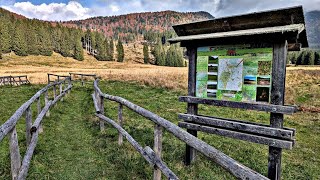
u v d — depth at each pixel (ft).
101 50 458.50
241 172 7.80
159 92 50.78
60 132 23.61
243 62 13.97
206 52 15.56
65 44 450.30
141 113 15.61
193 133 16.83
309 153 21.29
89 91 57.06
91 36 520.83
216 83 15.19
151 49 614.34
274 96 12.92
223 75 14.84
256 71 13.52
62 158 17.40
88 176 14.89
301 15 11.98
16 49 394.32
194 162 16.96
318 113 35.32
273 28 12.35
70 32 519.19
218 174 15.67
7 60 354.13
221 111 35.91
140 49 636.89
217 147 21.34
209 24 15.14
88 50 530.68
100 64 390.63
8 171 14.78
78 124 27.12
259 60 13.37
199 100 15.80
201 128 15.94
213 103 15.15
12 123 11.82
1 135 9.82
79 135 22.97
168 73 99.19
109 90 53.83
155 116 14.08
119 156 17.65
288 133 12.26
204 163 17.16
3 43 381.81
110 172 15.42
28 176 14.30
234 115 33.91
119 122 20.66
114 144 20.25
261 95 13.39
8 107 35.45
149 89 54.60
